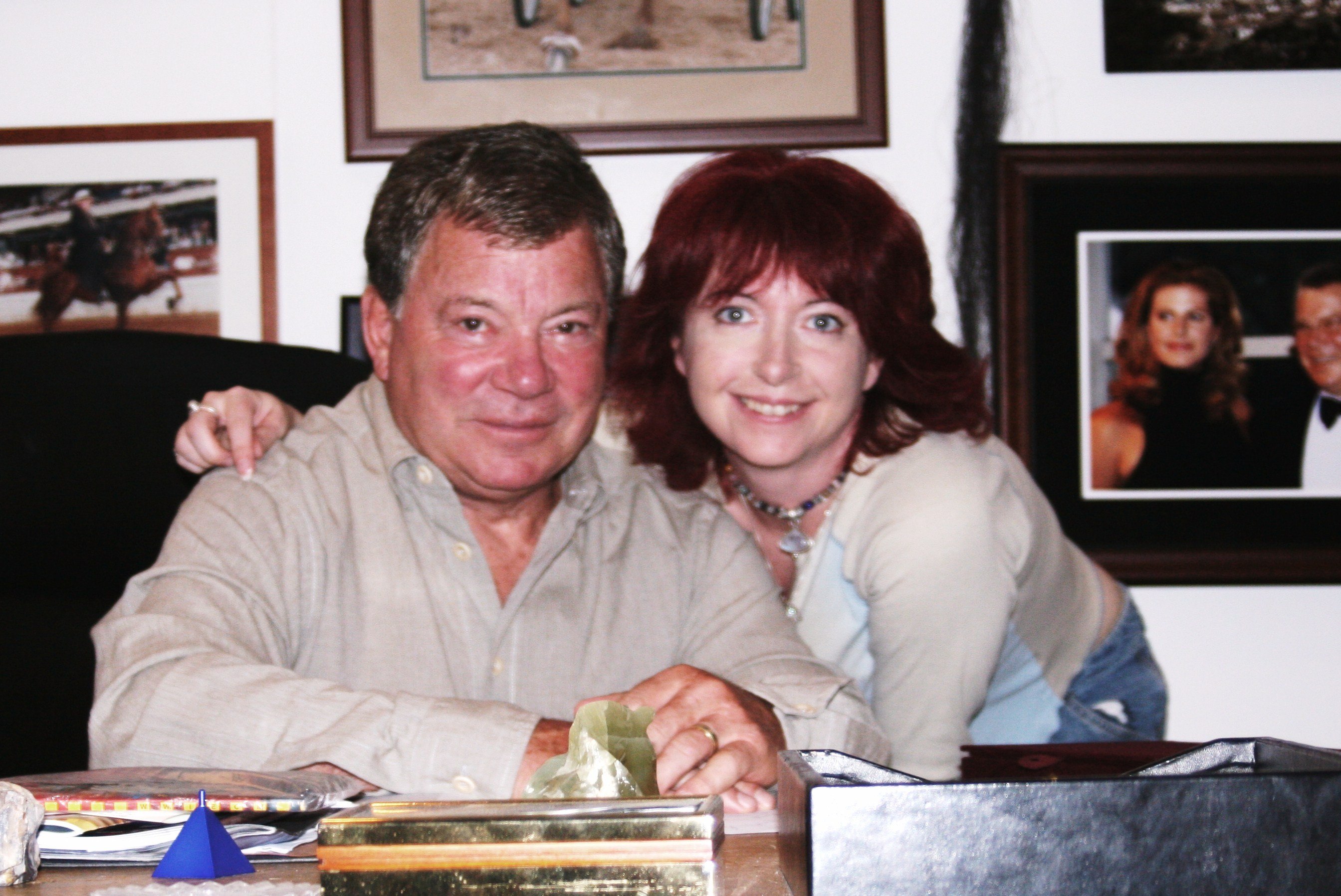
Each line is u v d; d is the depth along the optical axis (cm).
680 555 126
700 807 49
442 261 109
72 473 125
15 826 54
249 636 102
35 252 202
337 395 149
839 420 131
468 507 121
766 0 202
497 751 78
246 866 57
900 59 205
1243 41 208
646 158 204
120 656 93
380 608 114
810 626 141
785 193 128
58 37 205
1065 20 207
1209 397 206
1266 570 204
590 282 112
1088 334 205
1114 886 43
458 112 201
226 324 202
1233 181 206
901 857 43
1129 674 164
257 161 203
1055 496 204
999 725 153
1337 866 42
